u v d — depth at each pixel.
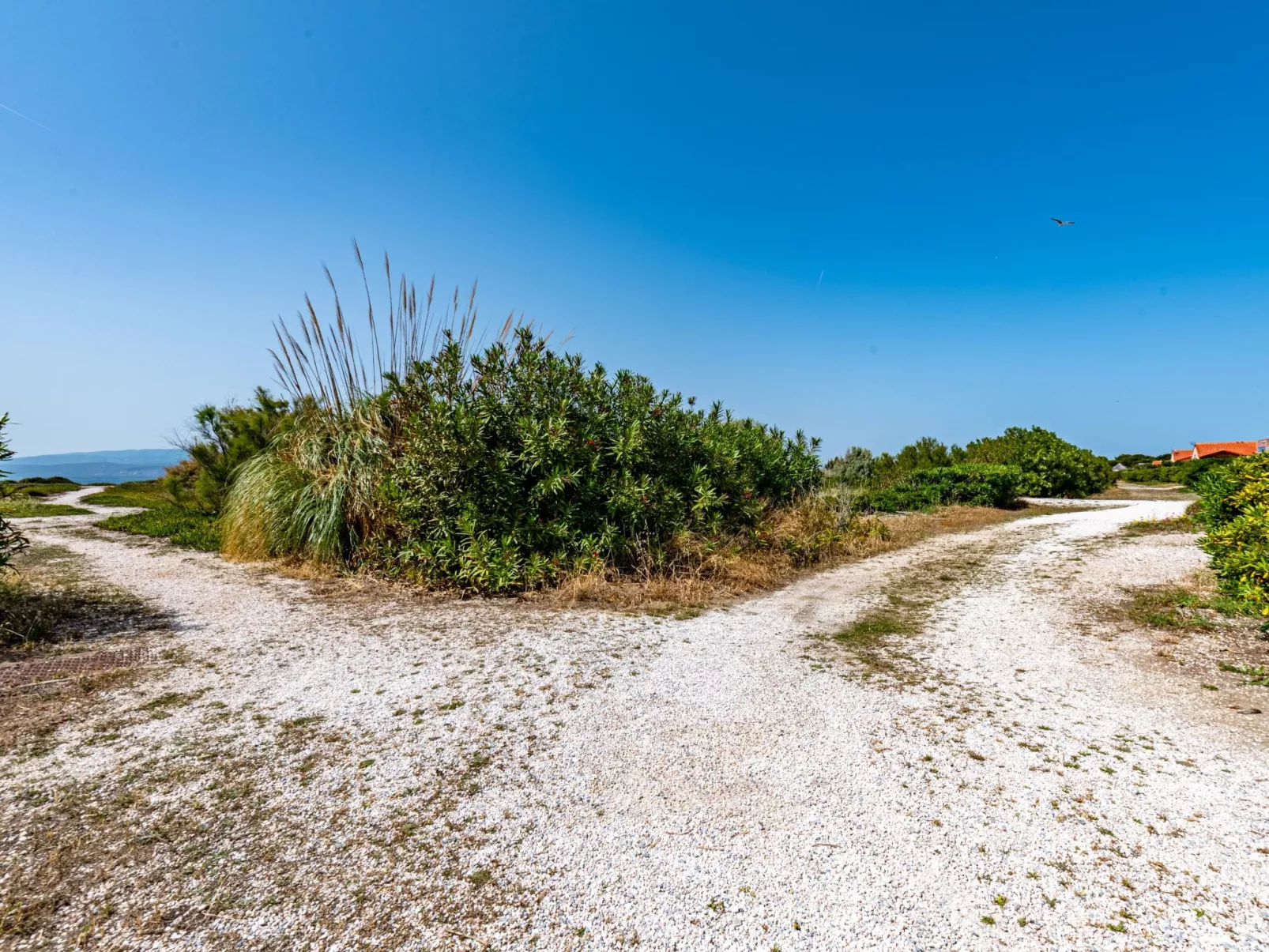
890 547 9.05
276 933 1.86
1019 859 2.22
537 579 6.07
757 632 4.96
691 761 2.90
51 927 1.85
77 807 2.45
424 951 1.81
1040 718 3.36
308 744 3.00
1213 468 5.91
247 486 7.92
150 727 3.15
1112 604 5.46
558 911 1.97
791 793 2.63
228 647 4.38
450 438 6.13
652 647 4.53
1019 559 7.77
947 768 2.84
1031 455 17.66
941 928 1.91
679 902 2.01
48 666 3.94
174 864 2.14
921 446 19.80
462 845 2.28
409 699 3.55
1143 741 3.08
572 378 6.94
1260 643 4.36
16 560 7.40
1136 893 2.05
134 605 5.39
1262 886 2.07
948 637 4.83
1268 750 2.97
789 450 9.98
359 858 2.20
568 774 2.77
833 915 1.96
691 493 7.25
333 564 6.92
